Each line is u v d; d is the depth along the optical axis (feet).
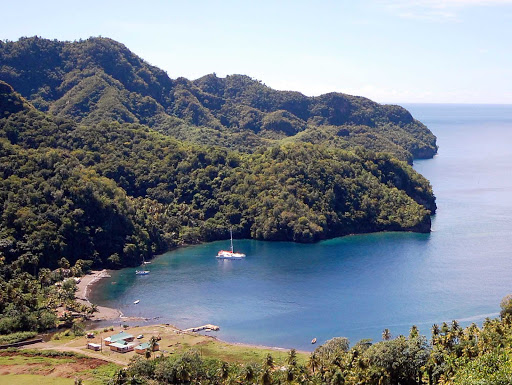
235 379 494.18
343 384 461.37
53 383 522.88
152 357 590.96
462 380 350.43
